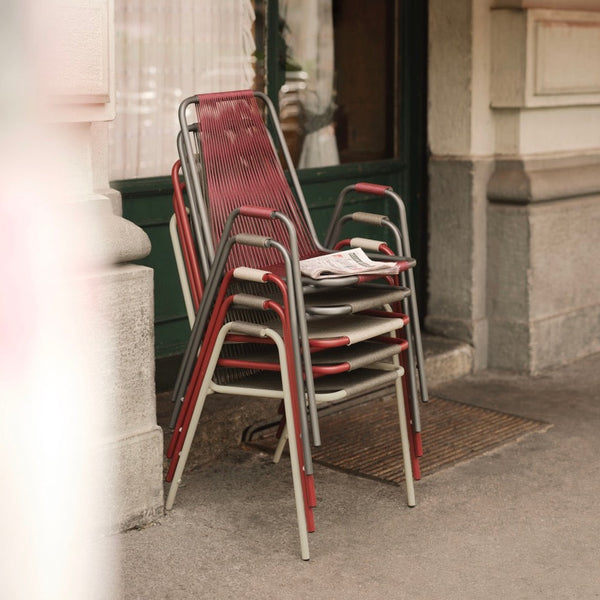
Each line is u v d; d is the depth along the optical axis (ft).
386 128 15.46
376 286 9.85
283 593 8.07
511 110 14.73
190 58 12.87
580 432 12.46
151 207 12.55
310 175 14.20
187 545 8.98
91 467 8.69
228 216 9.89
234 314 9.66
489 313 15.42
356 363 8.92
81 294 8.46
